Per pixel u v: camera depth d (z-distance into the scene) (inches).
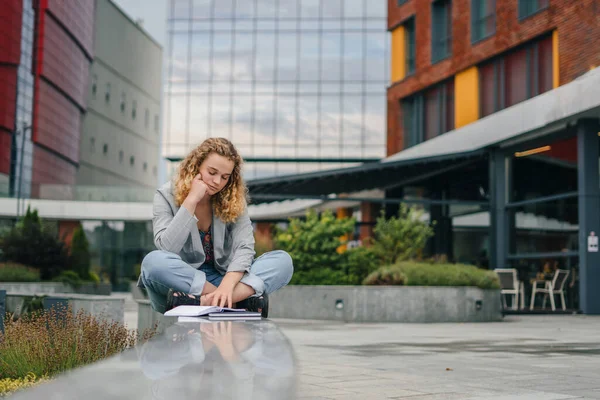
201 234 128.7
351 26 1592.0
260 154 1573.6
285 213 1332.4
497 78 888.9
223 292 113.3
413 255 767.7
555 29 773.9
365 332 471.2
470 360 299.9
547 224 768.9
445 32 1019.3
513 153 836.0
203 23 1596.9
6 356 213.8
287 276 126.8
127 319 572.7
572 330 497.0
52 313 259.9
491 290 617.3
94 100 2866.6
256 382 45.5
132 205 1945.1
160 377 44.7
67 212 1918.1
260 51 1592.0
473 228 927.7
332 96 1581.0
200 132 1578.5
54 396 37.3
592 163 704.4
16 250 954.7
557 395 204.5
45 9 2394.2
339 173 802.2
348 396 200.2
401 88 1111.0
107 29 2950.3
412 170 866.1
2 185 1910.7
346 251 715.4
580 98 670.5
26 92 2333.9
